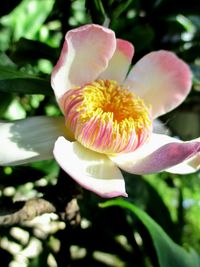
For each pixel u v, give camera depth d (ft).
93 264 1.05
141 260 1.06
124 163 0.71
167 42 1.25
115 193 0.64
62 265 0.94
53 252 1.02
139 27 1.05
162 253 0.81
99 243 1.03
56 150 0.65
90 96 0.73
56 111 1.16
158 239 0.82
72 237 0.98
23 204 0.63
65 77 0.73
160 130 0.81
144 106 0.75
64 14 1.12
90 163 0.70
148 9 1.13
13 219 0.62
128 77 0.78
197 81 1.04
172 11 1.13
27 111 1.19
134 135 0.71
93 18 0.83
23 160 0.67
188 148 0.64
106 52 0.72
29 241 1.04
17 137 0.69
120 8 0.86
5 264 1.04
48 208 0.66
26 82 0.75
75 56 0.72
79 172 0.66
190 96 1.14
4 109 1.09
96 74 0.74
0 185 0.99
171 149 0.65
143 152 0.73
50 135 0.71
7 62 0.87
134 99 0.76
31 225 1.03
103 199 0.99
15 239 1.06
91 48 0.72
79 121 0.70
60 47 1.06
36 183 1.07
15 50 1.05
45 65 1.10
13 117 1.15
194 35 1.29
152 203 1.09
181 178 1.49
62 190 0.70
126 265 1.06
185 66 0.76
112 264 1.06
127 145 0.71
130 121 0.73
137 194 1.08
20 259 1.07
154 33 1.16
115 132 0.70
